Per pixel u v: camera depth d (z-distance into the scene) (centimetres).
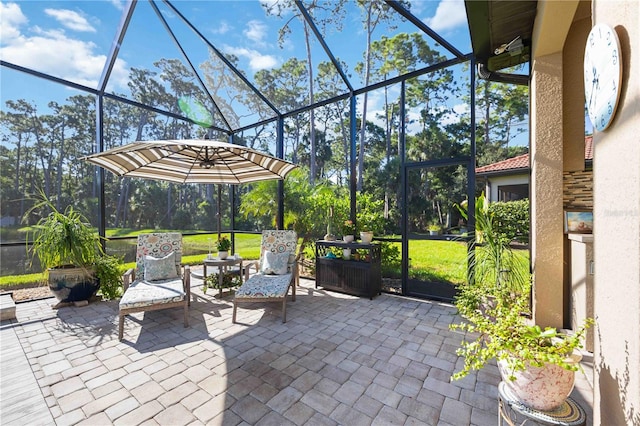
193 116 691
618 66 110
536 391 140
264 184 682
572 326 304
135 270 433
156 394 228
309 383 242
